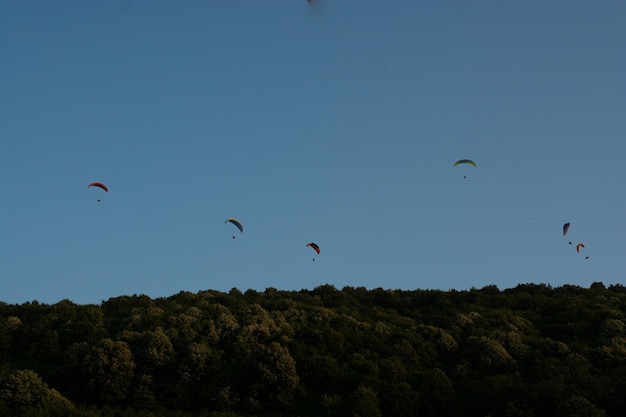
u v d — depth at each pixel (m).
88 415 57.03
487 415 59.00
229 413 60.84
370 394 61.31
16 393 58.78
